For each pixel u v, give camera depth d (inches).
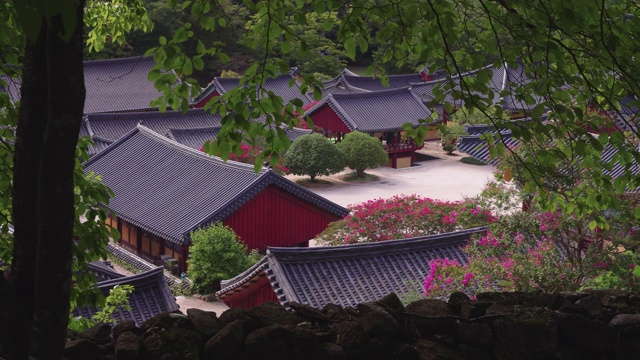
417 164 2426.2
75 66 152.6
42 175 156.5
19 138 176.4
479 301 225.1
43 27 168.2
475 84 234.4
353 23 242.7
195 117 2438.5
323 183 2176.4
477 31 260.7
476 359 211.2
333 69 3169.3
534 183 273.1
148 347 190.1
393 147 2367.1
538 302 234.5
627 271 516.1
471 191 2112.5
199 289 1334.9
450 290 613.0
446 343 212.1
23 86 174.6
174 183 1628.9
